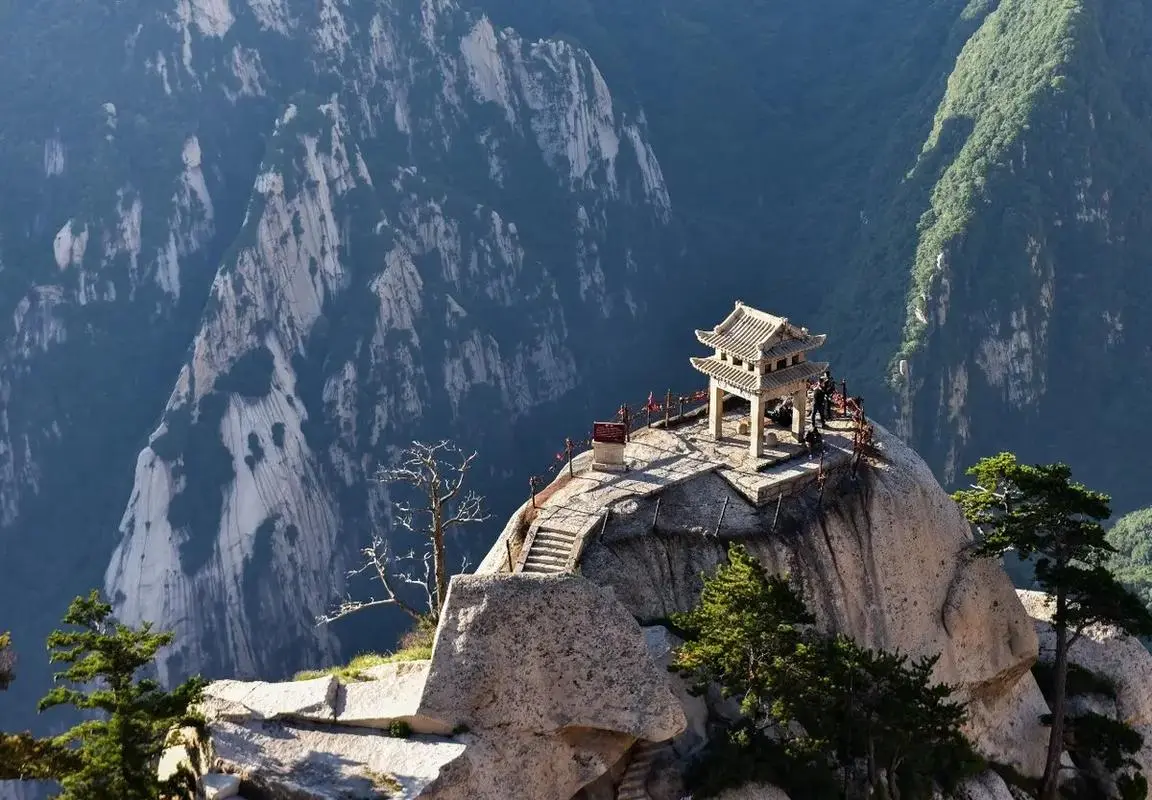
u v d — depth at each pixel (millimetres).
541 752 32344
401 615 114938
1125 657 52000
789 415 48219
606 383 155750
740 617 33531
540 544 39281
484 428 138875
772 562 41219
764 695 34188
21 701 109312
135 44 152000
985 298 151625
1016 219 155250
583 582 34250
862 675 34719
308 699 32781
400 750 31078
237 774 30375
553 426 146500
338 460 129875
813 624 37875
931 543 45312
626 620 34125
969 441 148875
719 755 34625
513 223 157875
